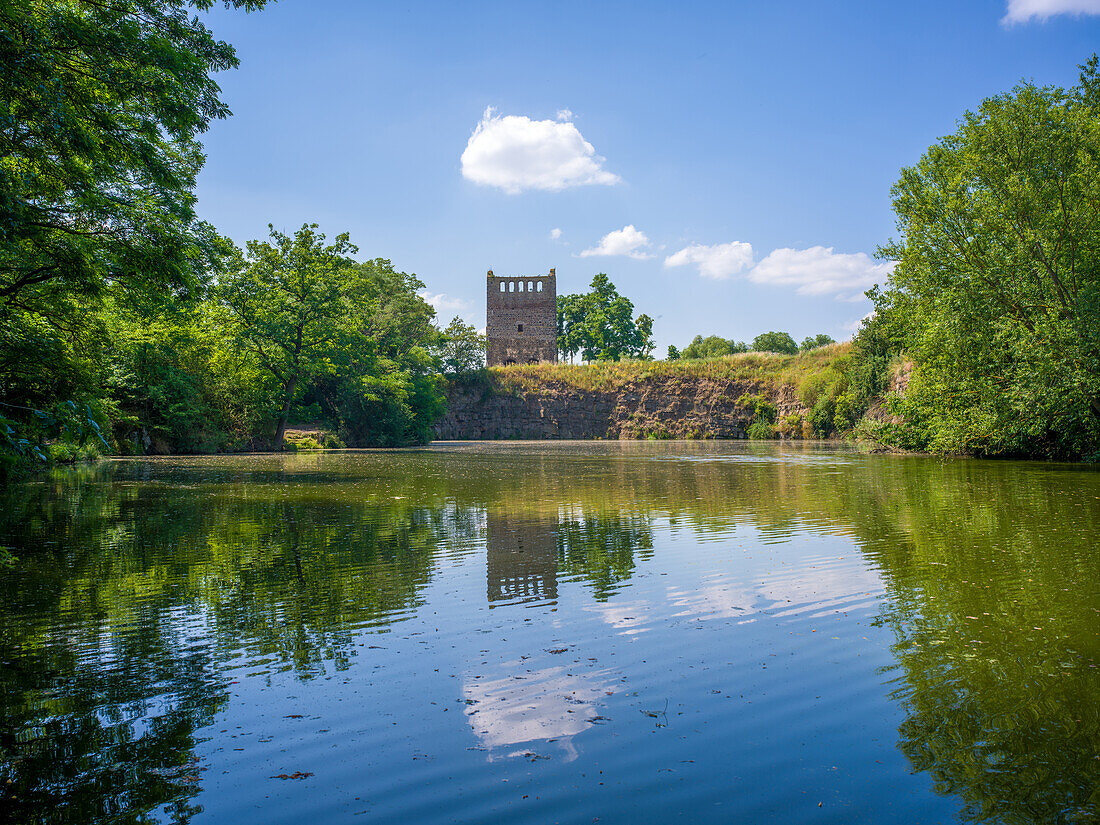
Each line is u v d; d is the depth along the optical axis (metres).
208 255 17.33
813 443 47.19
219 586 7.54
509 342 82.00
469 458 30.73
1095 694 4.59
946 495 14.86
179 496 15.37
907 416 29.44
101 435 7.78
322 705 4.58
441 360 65.19
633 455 33.31
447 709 4.51
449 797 3.53
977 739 4.04
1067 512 12.10
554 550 9.34
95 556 9.03
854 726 4.23
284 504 13.99
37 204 11.37
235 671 5.18
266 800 3.51
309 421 46.91
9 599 7.06
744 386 61.56
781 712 4.42
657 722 4.30
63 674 5.13
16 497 15.10
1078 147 21.08
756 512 12.66
